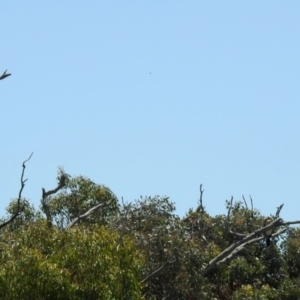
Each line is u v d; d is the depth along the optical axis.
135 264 60.69
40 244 60.47
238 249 82.38
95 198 91.94
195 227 87.75
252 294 88.56
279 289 94.06
